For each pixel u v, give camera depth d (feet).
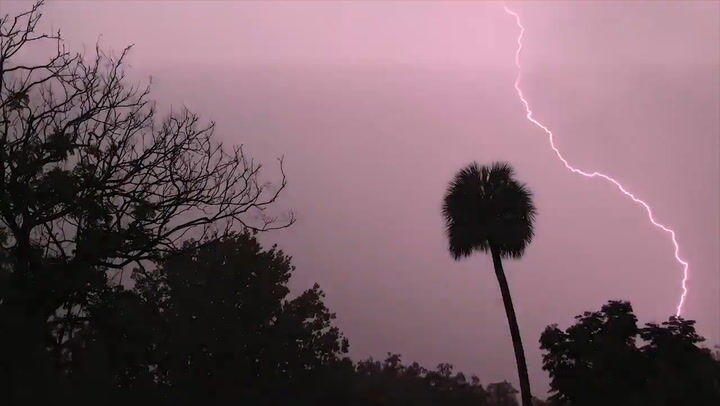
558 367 127.13
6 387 65.36
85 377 73.72
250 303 135.54
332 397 129.18
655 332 123.44
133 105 81.25
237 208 83.20
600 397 121.80
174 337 112.57
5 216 71.72
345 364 135.64
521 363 119.03
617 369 122.01
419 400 122.21
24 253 71.31
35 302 70.85
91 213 74.33
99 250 74.13
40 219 72.84
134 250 78.79
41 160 72.90
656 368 120.26
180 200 80.12
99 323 77.15
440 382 124.88
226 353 125.70
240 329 131.23
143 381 96.22
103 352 76.13
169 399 114.01
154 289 113.60
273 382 133.69
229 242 119.34
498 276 124.57
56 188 71.97
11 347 65.98
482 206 125.49
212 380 122.62
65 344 73.26
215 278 125.29
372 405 123.65
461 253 128.36
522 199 127.34
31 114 75.00
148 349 91.97
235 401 125.18
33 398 66.39
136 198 77.87
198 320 122.21
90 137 78.13
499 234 124.26
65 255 74.84
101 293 78.54
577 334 127.85
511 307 122.62
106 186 77.46
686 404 112.68
